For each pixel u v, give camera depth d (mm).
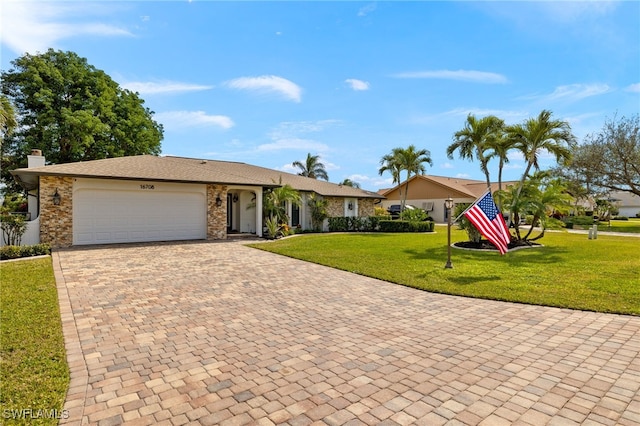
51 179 13977
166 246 14844
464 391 3631
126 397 3471
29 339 4844
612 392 3605
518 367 4195
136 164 17359
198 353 4547
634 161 28484
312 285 8367
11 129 14219
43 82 23797
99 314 6039
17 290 7371
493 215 10320
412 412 3246
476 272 9836
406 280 8789
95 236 14961
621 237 21594
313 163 45344
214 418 3133
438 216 38688
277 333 5293
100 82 25875
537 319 6027
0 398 3377
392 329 5516
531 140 15555
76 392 3545
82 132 24000
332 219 25453
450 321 5918
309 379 3873
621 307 6535
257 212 19281
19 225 13227
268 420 3109
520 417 3168
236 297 7242
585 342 4984
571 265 11039
